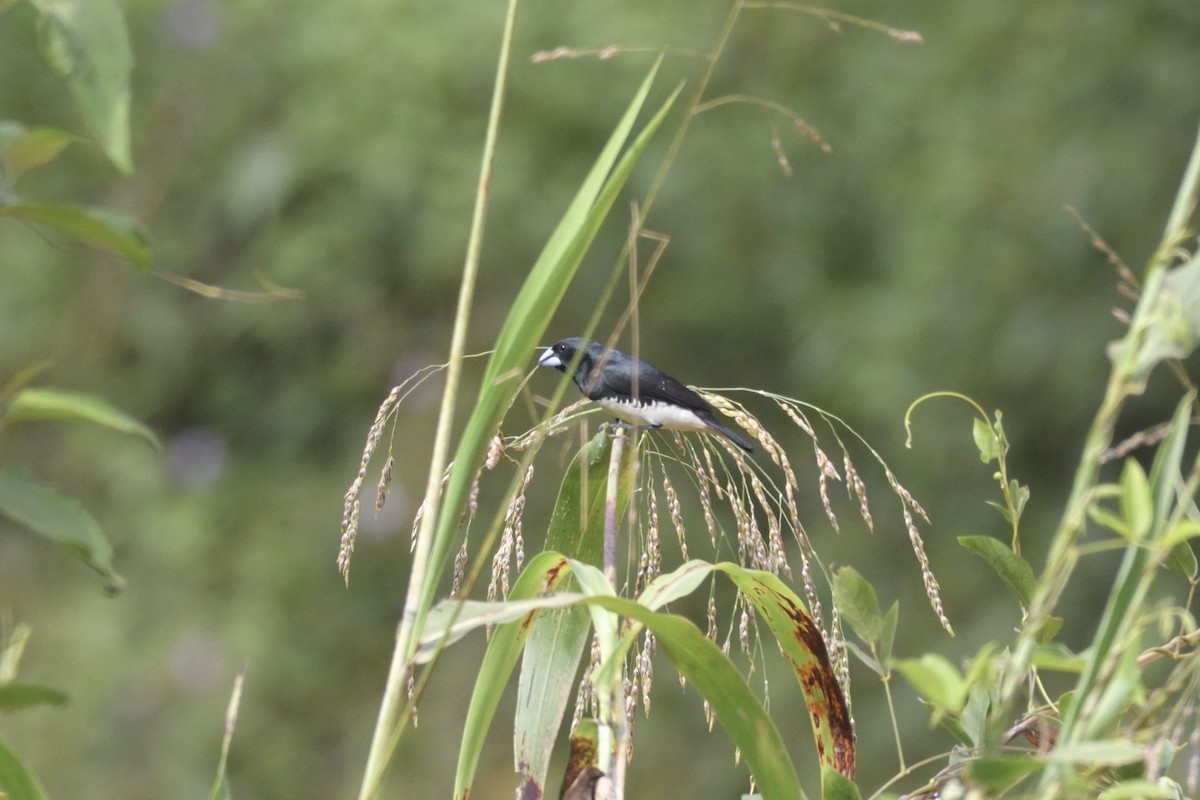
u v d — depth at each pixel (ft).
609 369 16.06
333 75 45.01
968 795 7.13
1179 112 41.29
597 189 9.12
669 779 39.78
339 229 44.80
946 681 6.56
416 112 44.21
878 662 10.25
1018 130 43.57
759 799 10.73
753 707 9.08
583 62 44.98
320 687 42.37
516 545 10.79
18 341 44.34
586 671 10.64
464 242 43.70
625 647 9.02
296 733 41.29
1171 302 7.25
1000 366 41.78
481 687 10.43
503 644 10.43
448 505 8.98
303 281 45.01
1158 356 7.32
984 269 42.65
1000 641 38.24
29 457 44.14
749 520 11.07
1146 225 40.78
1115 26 43.06
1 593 41.42
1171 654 9.65
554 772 32.09
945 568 40.98
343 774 41.22
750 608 10.82
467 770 10.37
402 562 44.52
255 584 43.06
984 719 9.93
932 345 42.73
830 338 45.01
